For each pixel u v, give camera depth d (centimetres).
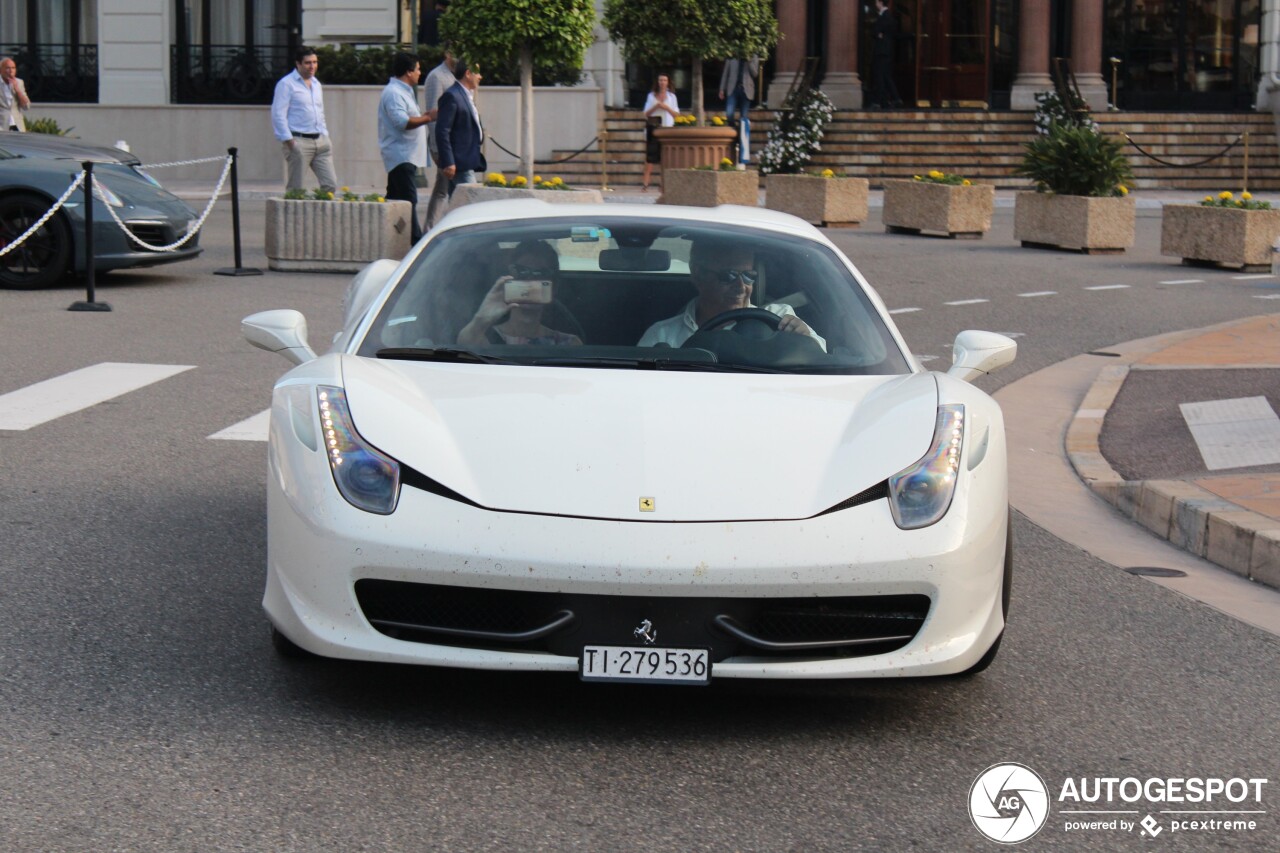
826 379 481
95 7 3170
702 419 438
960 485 423
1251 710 466
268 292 1366
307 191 1533
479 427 428
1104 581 614
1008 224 2292
